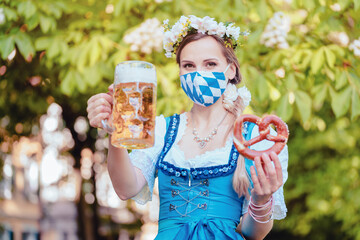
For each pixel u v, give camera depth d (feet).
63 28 16.42
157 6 15.61
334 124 20.77
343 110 14.14
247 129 6.86
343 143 22.02
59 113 24.77
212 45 6.81
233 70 7.03
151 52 14.88
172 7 15.58
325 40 15.25
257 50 14.88
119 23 15.55
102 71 14.74
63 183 28.17
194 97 6.72
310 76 14.69
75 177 27.40
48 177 27.61
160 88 14.70
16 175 44.91
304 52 14.38
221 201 6.43
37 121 23.36
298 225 25.57
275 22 14.40
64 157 26.94
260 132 5.74
